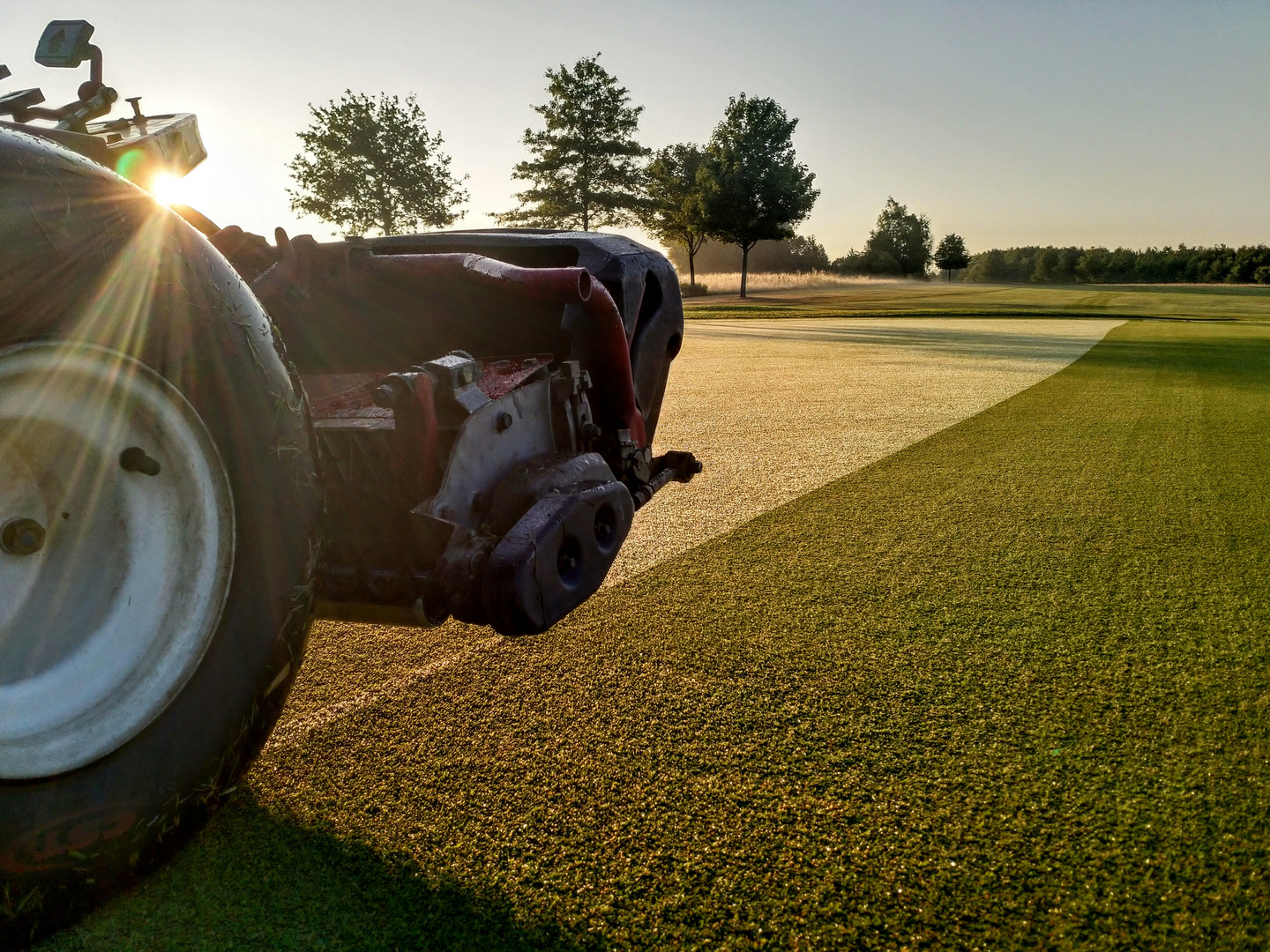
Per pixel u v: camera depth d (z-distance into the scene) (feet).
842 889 4.86
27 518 4.06
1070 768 6.15
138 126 6.15
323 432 5.60
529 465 6.43
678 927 4.55
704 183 194.59
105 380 4.01
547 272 6.50
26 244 3.67
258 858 5.08
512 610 5.32
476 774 6.02
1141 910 4.68
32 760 3.86
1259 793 5.82
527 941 4.46
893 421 23.65
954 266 396.16
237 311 4.62
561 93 185.57
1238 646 8.43
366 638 8.52
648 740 6.51
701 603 9.56
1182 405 26.32
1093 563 11.09
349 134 138.21
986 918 4.62
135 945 4.39
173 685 4.39
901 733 6.65
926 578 10.45
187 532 4.42
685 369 39.47
